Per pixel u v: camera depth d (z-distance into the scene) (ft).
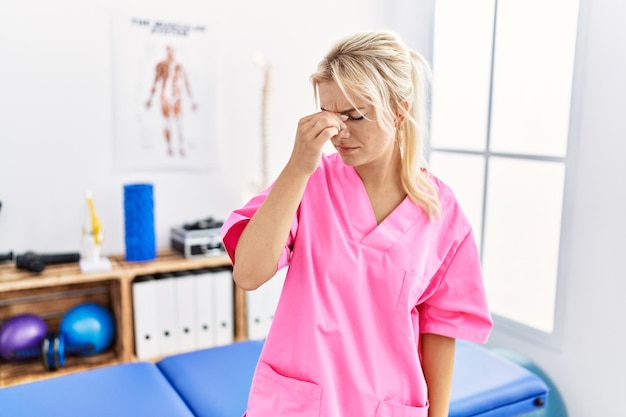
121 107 8.66
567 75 7.80
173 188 9.21
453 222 3.70
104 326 8.04
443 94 9.86
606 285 7.14
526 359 7.50
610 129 6.96
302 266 3.28
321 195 3.42
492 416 5.53
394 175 3.55
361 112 2.98
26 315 7.89
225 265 9.11
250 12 9.39
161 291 8.21
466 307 3.67
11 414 4.89
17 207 8.19
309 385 3.22
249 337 8.93
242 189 9.70
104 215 8.77
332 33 10.11
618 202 6.93
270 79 8.95
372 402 3.38
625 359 6.98
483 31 9.09
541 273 8.42
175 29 8.87
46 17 8.05
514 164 8.61
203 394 5.56
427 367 3.80
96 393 5.35
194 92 9.13
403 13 10.42
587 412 7.50
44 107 8.20
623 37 6.75
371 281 3.36
